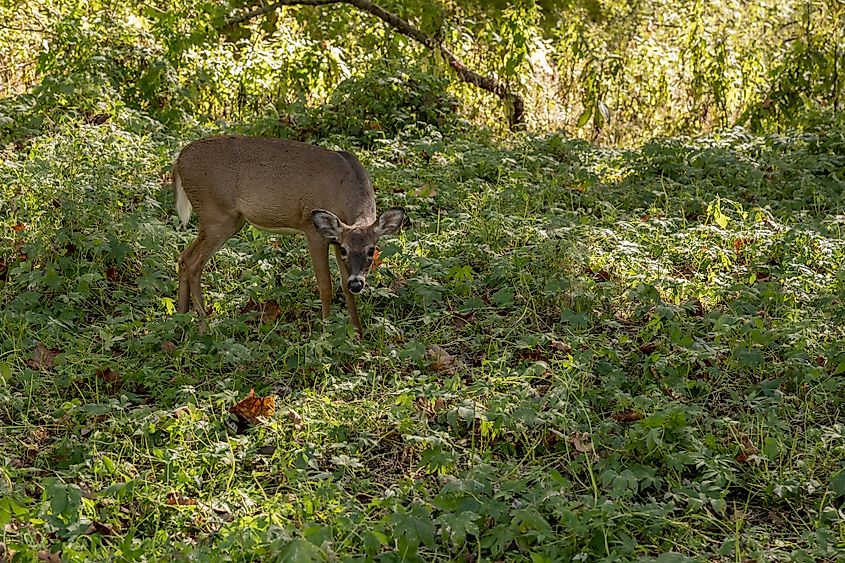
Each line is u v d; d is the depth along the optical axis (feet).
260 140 23.25
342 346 20.53
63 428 18.35
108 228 24.59
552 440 17.81
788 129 39.22
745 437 17.88
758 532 15.56
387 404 18.85
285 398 19.10
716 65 41.39
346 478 16.93
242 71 39.45
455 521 14.34
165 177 29.94
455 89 41.65
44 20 41.22
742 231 27.02
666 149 33.35
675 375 19.69
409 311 23.76
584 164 34.01
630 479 15.53
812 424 18.67
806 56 41.32
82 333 22.02
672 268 25.13
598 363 20.25
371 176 30.27
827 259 25.13
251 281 24.26
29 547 14.08
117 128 32.27
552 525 15.46
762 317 22.47
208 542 14.93
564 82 43.70
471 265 25.55
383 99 36.68
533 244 25.64
